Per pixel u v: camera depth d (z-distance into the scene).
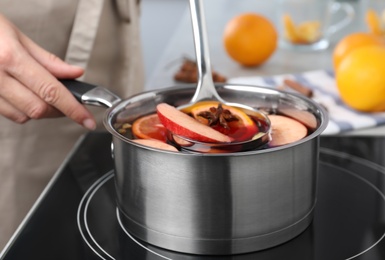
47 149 1.07
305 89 1.16
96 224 0.68
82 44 1.01
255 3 1.88
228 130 0.64
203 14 0.69
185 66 1.25
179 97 0.76
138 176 0.60
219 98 0.71
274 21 1.68
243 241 0.60
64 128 1.07
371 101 1.06
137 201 0.62
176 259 0.60
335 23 1.70
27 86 0.78
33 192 1.08
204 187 0.57
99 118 1.10
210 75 0.71
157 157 0.58
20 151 1.06
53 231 0.67
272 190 0.58
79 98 0.75
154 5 3.43
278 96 0.73
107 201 0.74
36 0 1.00
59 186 0.77
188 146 0.62
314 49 1.49
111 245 0.64
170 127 0.63
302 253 0.61
